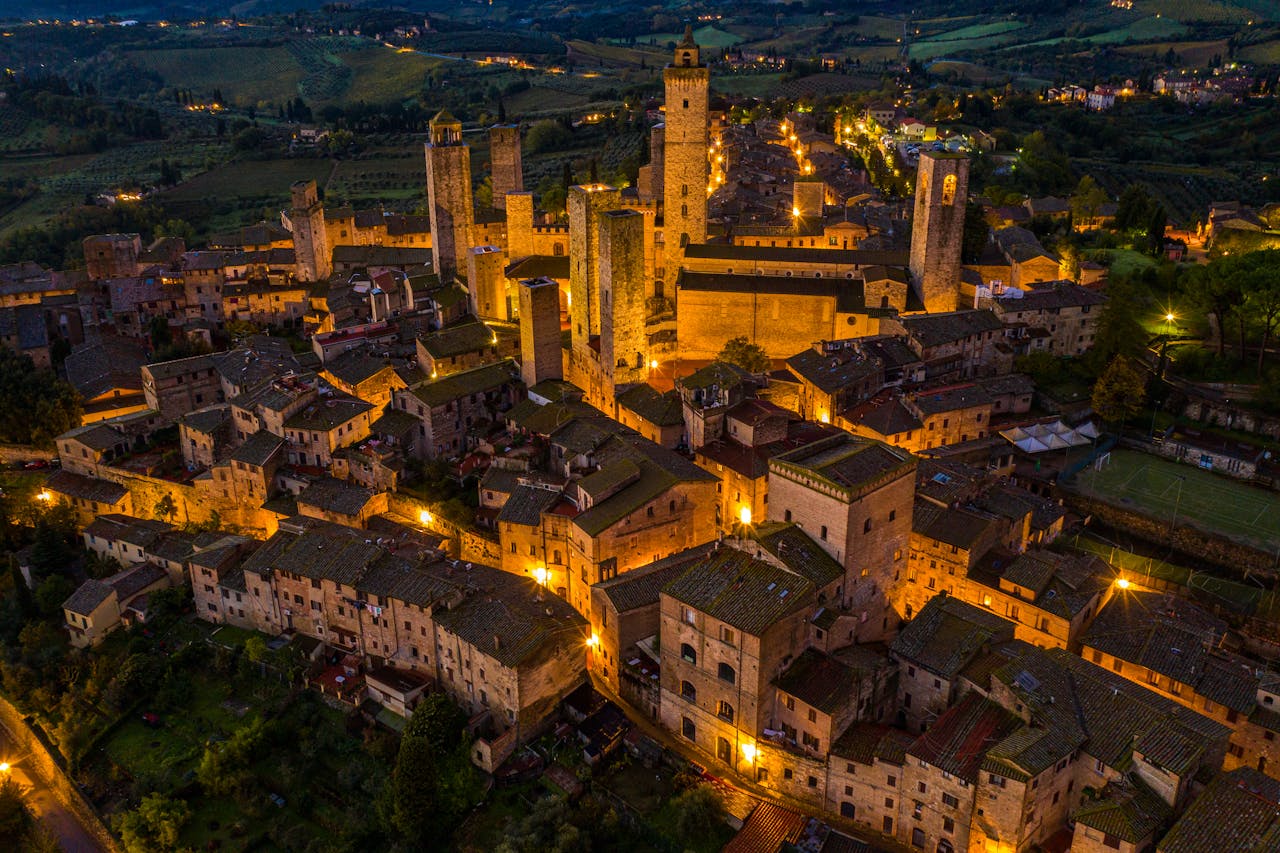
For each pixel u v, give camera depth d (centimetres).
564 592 13588
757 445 14225
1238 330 19088
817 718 10338
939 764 9575
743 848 10075
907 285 18688
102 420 18338
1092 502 15400
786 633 10600
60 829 12456
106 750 12988
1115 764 9469
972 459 16038
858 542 11144
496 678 11538
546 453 15125
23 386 19088
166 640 14300
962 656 10650
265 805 11875
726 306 18875
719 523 14450
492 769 11338
